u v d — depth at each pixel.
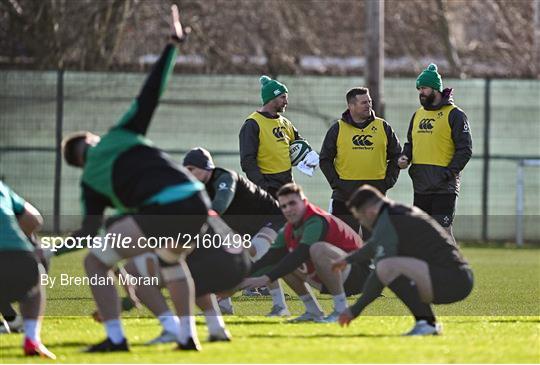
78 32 85.75
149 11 95.31
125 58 96.50
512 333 30.55
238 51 98.88
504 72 106.25
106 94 73.56
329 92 73.38
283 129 42.84
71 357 25.81
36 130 73.38
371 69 68.88
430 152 42.69
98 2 85.75
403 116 73.62
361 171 43.06
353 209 29.34
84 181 25.27
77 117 73.50
